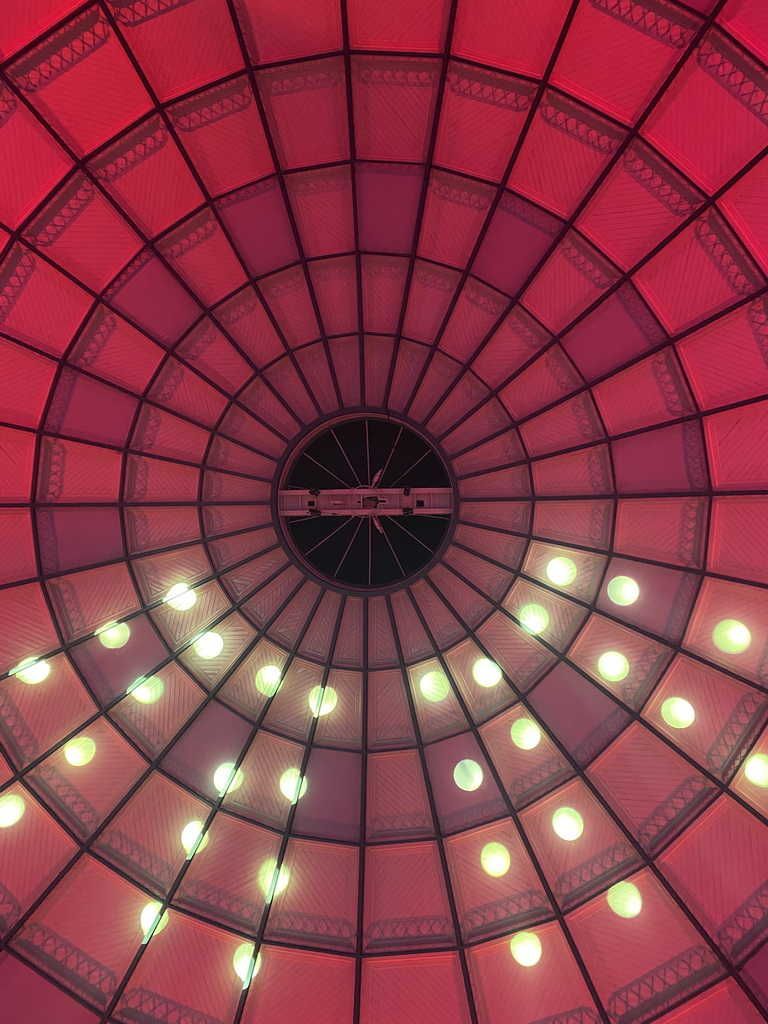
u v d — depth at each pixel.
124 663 14.95
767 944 12.84
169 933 13.99
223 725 15.16
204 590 15.53
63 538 14.62
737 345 12.73
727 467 13.50
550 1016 13.47
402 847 14.55
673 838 13.66
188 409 14.70
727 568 13.81
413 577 15.76
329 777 15.05
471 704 15.23
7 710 14.34
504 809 14.52
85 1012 13.45
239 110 11.80
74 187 12.12
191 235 12.98
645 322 13.10
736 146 11.26
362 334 14.50
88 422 14.19
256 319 14.12
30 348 13.37
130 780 14.62
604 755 14.36
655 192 11.95
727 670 13.80
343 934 14.11
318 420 15.37
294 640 15.73
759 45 10.43
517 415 14.71
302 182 12.65
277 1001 13.75
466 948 13.88
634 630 14.45
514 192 12.45
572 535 14.87
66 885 13.95
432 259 13.45
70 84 11.26
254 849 14.59
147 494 14.95
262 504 15.65
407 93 11.67
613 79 11.13
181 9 10.84
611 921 13.65
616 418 14.00
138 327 13.65
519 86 11.43
